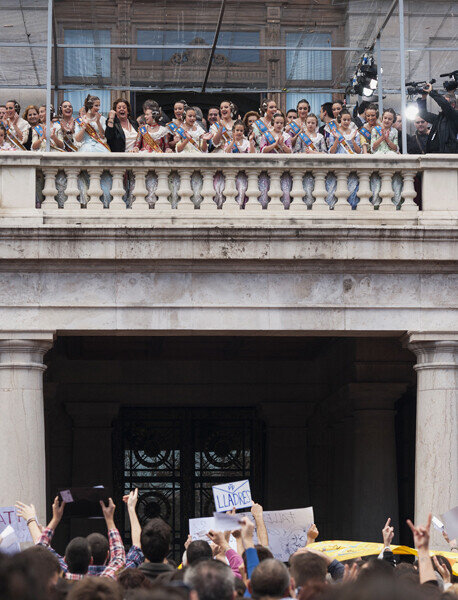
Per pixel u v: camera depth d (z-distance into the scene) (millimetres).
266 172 17219
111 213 16859
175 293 16812
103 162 16875
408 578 7574
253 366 27609
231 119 18797
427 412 17031
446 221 17141
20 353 16609
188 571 6508
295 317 16891
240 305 16828
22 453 16359
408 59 23281
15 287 16625
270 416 27516
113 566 10102
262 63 23797
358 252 16766
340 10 23172
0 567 4559
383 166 17172
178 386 27344
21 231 16375
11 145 18375
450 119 18594
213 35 23453
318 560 8102
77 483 26578
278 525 12430
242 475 28078
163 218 16891
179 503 27734
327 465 27438
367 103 20906
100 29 23094
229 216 16984
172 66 23562
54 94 23422
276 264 16859
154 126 18047
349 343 23938
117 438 27641
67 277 16703
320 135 18750
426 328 17000
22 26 22219
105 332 16953
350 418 24641
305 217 17047
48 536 10289
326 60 23688
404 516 26094
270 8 23297
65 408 26766
